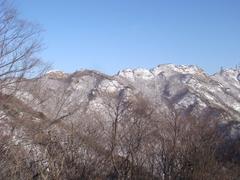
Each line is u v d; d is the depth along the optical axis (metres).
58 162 11.01
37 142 11.48
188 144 12.40
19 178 10.56
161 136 12.51
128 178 11.56
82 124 12.04
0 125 11.69
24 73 12.94
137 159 11.96
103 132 12.06
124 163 11.73
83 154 11.57
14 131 11.68
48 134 11.59
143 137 12.27
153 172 12.16
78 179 11.16
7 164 10.77
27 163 10.98
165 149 12.30
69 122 12.15
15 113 12.12
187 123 12.91
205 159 12.19
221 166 12.43
